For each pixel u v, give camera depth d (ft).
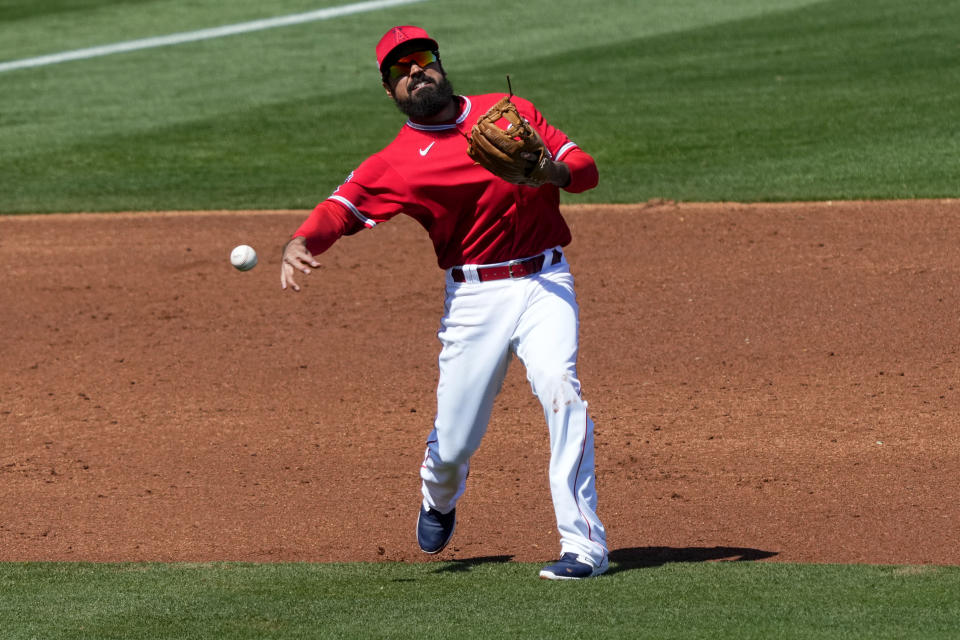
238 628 55.11
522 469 83.30
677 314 113.60
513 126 55.26
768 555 66.33
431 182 59.36
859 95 186.70
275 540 72.38
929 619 52.37
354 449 88.58
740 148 166.50
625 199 149.48
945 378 95.50
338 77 223.51
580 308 116.88
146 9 293.43
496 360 60.90
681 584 59.06
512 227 59.57
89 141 191.72
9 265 138.72
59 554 71.10
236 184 166.61
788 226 135.03
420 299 122.93
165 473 85.15
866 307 111.75
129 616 57.57
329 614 56.59
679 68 212.02
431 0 281.95
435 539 67.15
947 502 73.15
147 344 114.42
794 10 246.88
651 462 83.10
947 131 164.86
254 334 115.75
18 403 101.40
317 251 60.39
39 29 280.31
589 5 266.57
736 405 92.89
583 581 60.29
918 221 133.18
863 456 81.87
